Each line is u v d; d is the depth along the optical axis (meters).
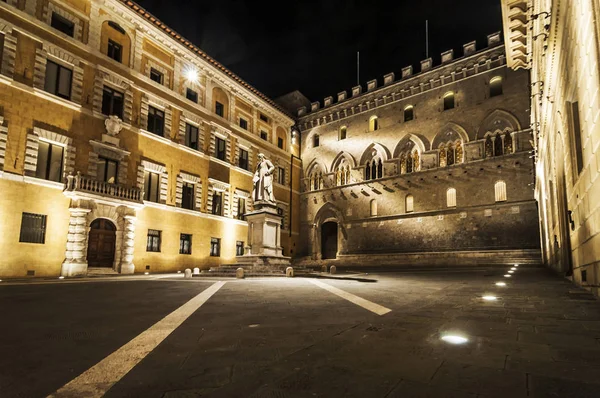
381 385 3.50
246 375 3.86
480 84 37.41
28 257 23.19
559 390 3.30
